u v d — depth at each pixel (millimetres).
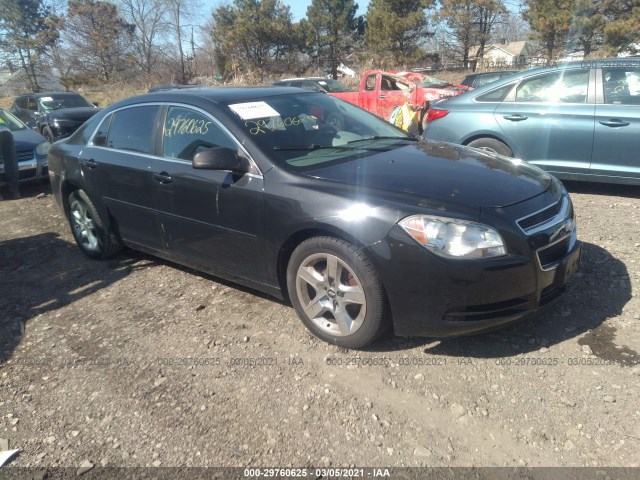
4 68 44875
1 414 2881
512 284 2830
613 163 5637
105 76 41438
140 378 3107
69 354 3426
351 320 3148
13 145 7602
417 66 37375
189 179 3740
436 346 3205
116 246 4875
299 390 2898
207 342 3424
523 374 2904
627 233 4727
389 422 2623
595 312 3447
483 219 2818
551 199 3189
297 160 3451
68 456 2549
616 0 26281
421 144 4035
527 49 31438
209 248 3809
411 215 2844
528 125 5973
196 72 45000
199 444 2562
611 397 2684
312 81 16719
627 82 5586
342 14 39500
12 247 5574
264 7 39375
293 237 3277
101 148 4602
